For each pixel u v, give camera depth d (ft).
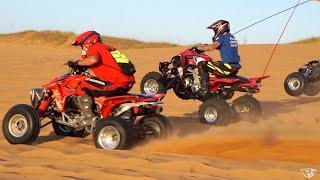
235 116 90.48
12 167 47.42
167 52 283.79
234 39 90.79
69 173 45.27
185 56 91.04
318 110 106.01
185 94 91.91
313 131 72.33
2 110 99.30
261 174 45.62
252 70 210.79
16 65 244.22
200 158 52.75
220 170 46.88
